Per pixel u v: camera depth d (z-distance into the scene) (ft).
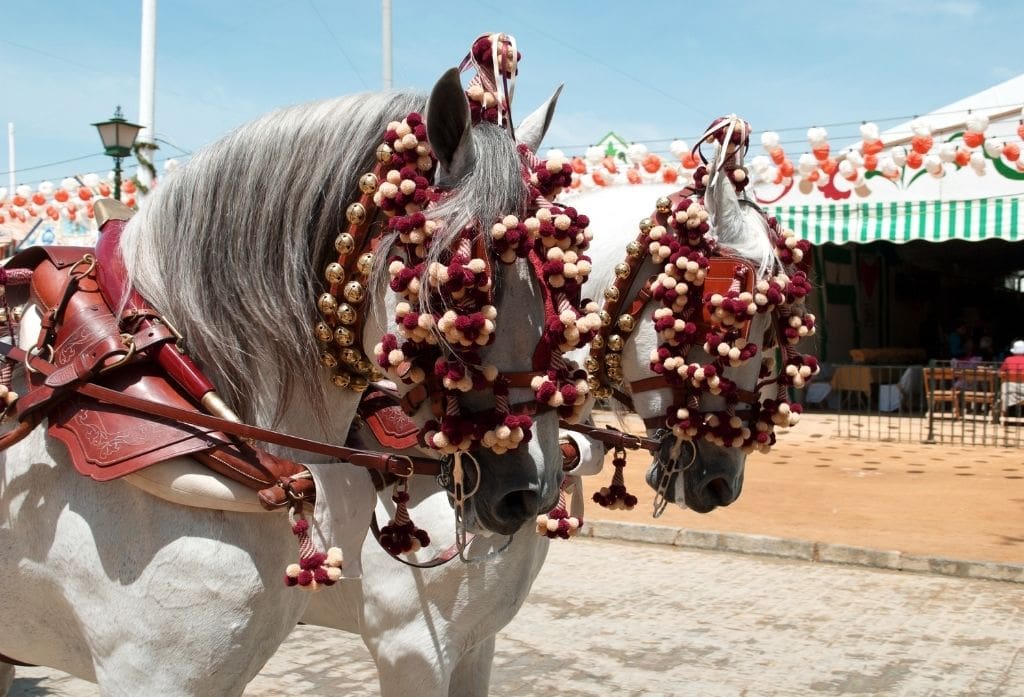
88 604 6.08
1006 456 37.60
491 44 6.45
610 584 19.72
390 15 48.67
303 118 6.52
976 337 61.21
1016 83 44.16
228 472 5.84
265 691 13.55
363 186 6.13
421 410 6.16
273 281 6.38
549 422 5.97
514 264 5.77
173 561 5.90
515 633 16.42
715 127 9.75
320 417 6.63
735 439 8.95
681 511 26.45
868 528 24.64
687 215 8.95
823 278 54.80
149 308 6.38
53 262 6.72
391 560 8.40
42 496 6.25
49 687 13.29
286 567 6.26
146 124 35.09
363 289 6.17
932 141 30.40
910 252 65.62
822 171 31.99
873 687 14.15
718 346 8.71
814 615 17.78
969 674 14.76
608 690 13.91
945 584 20.15
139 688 5.97
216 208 6.48
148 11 35.24
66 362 6.12
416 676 8.38
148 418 5.92
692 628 16.88
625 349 9.45
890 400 51.39
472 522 6.01
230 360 6.35
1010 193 38.75
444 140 5.87
